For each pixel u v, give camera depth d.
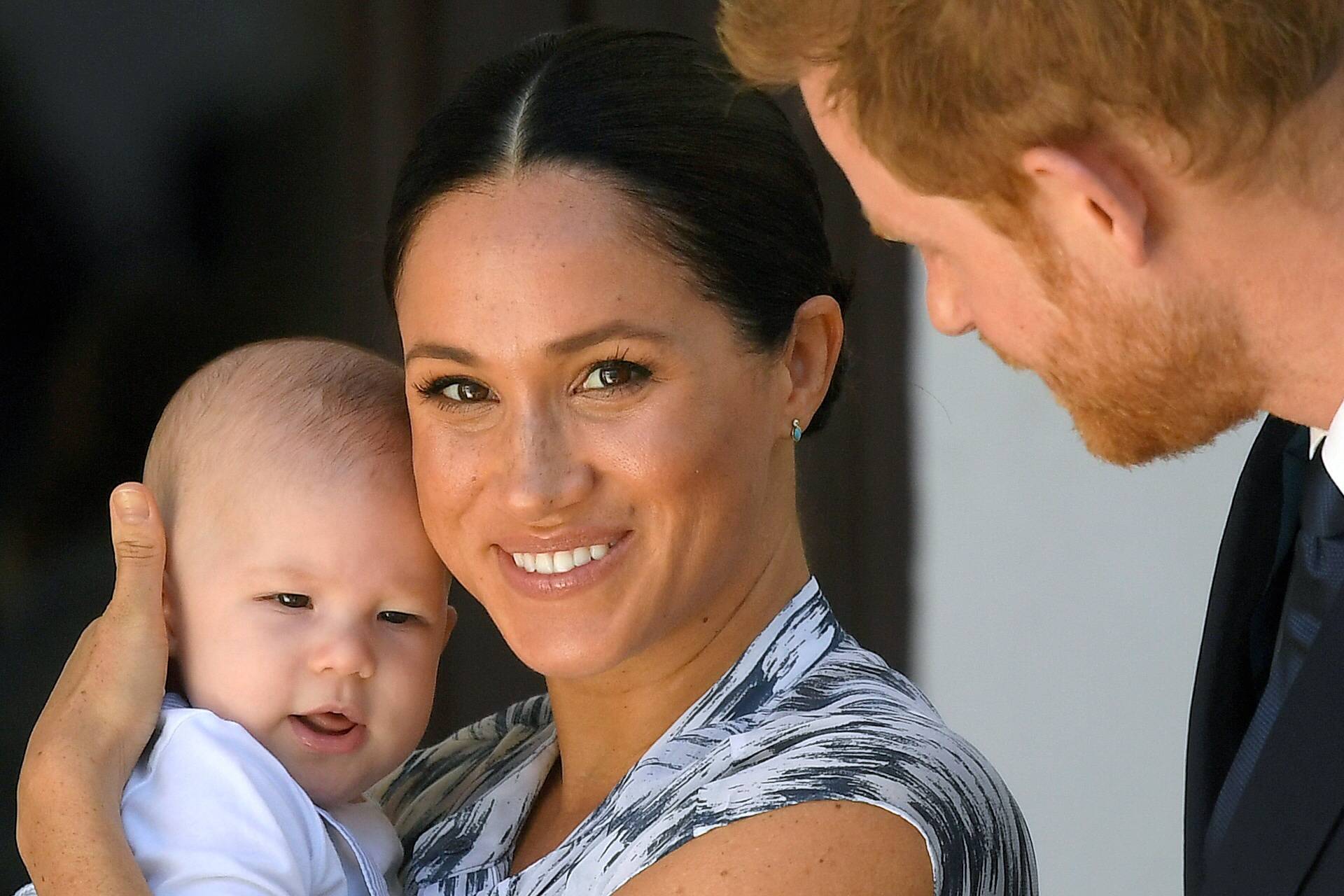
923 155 5.21
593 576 6.27
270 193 12.90
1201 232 4.99
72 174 12.98
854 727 5.96
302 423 7.39
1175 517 13.21
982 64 4.95
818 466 13.15
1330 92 4.84
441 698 13.36
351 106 12.66
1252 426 13.03
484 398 6.44
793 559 6.80
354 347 8.02
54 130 12.93
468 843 6.92
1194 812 6.17
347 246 12.77
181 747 6.78
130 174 12.98
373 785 7.71
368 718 7.36
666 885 5.65
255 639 7.21
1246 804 5.05
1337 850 4.86
